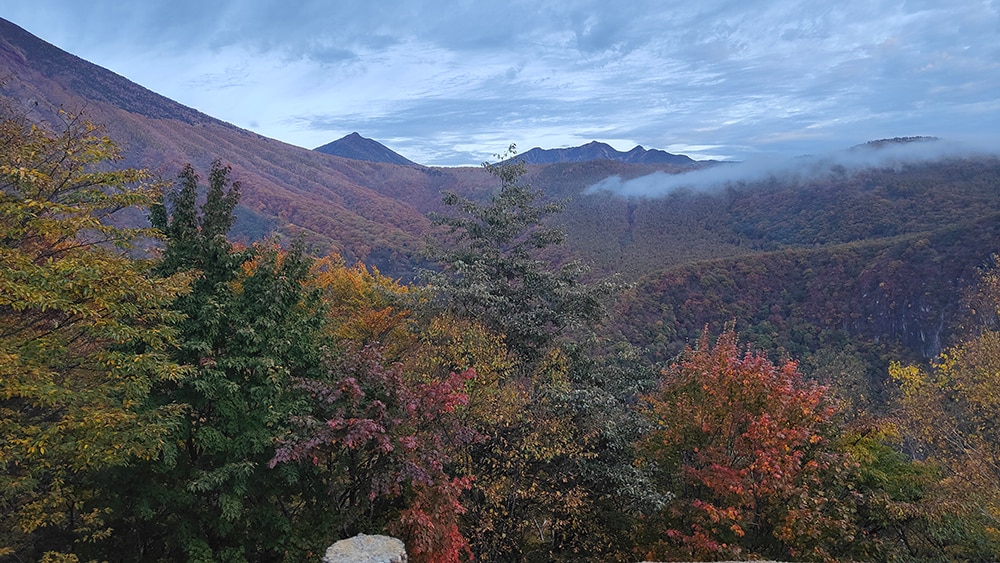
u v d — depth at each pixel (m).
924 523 10.25
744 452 9.58
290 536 8.52
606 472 11.03
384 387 8.51
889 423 11.92
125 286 7.18
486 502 10.49
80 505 7.43
